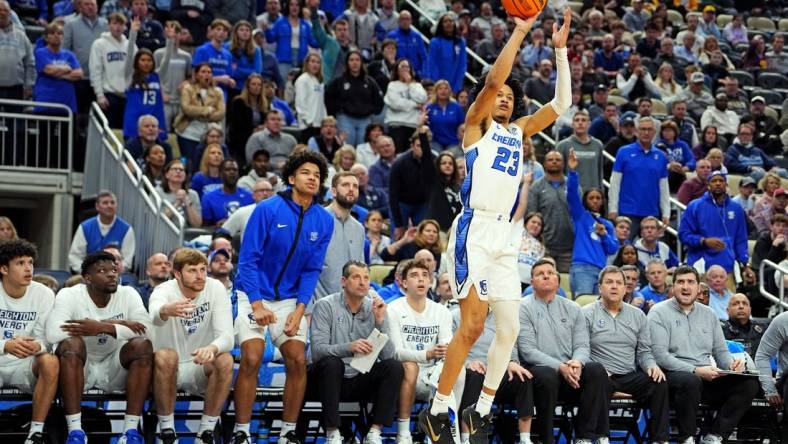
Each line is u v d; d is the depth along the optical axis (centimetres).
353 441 1211
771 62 2852
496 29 2466
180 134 1862
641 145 1828
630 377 1259
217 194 1691
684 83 2605
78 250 1579
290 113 2053
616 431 1370
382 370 1159
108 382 1131
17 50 1844
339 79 2030
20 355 1049
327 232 1112
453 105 2042
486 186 901
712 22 2938
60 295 1117
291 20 2223
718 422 1266
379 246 1619
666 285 1623
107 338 1145
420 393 1241
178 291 1140
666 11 2900
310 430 1244
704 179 1947
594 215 1670
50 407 1109
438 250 1577
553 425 1234
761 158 2241
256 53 2050
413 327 1230
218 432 1181
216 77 1956
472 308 904
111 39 1902
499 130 908
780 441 1310
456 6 2620
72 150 1836
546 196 1731
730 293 1633
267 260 1096
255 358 1100
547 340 1249
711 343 1314
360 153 1919
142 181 1658
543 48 2414
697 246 1750
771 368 1384
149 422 1180
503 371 935
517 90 950
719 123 2339
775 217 1792
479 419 937
